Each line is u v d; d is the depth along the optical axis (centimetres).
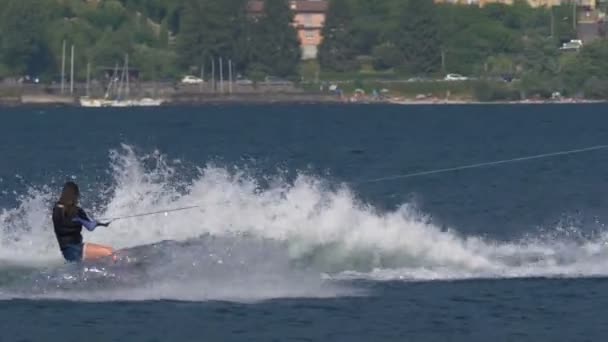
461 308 7612
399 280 8300
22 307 7538
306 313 7444
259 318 7319
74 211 8138
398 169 18975
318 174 18188
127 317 7312
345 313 7469
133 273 7994
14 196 15038
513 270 8644
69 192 8156
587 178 16962
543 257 9050
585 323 7262
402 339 6906
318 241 8788
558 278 8419
